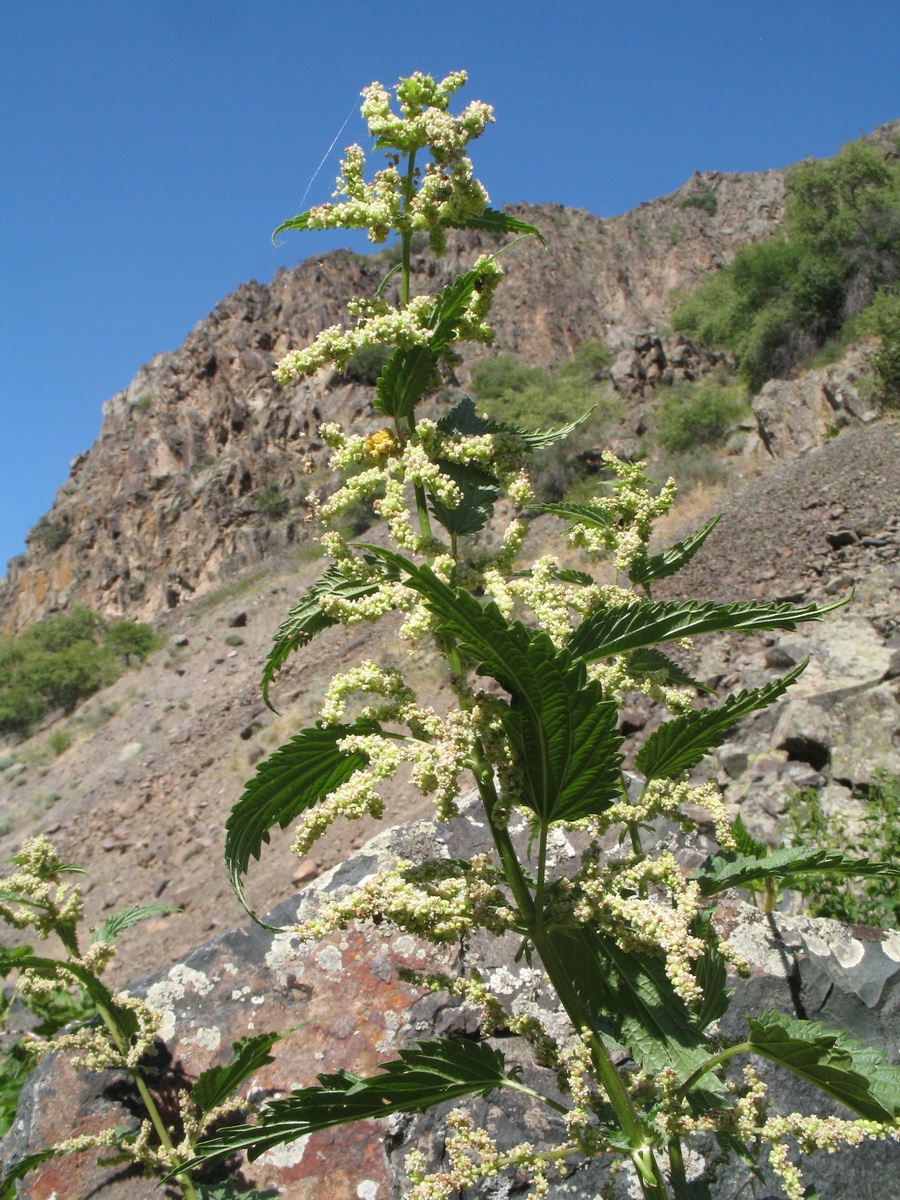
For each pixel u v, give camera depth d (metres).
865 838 6.24
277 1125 1.72
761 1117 1.80
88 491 65.38
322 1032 3.08
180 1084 3.06
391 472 2.02
